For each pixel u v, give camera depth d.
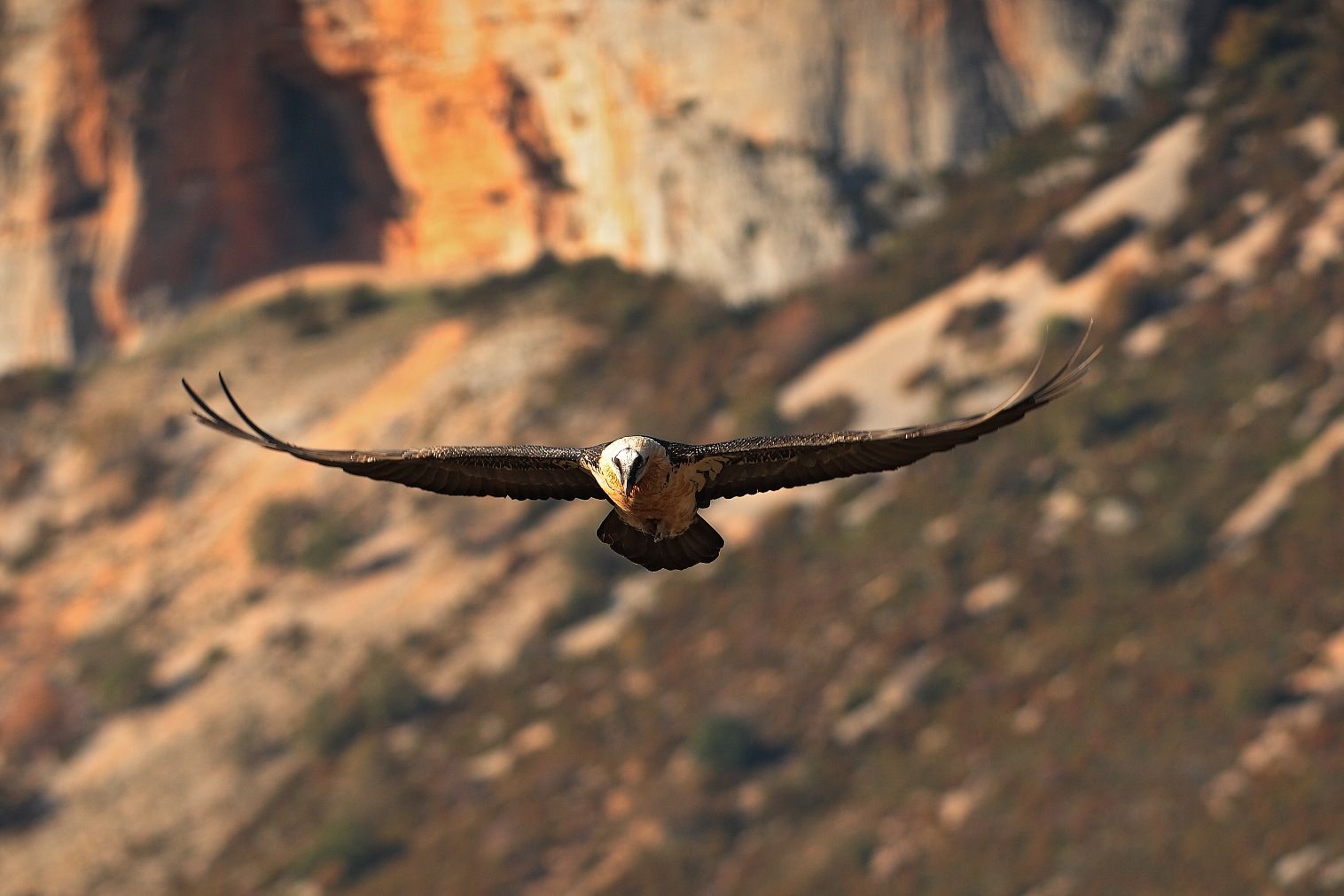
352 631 78.69
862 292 87.06
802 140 92.50
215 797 71.75
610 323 91.31
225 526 87.31
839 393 81.62
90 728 78.06
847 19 92.88
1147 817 54.12
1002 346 80.62
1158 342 77.38
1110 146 89.38
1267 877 49.91
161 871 68.62
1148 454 71.62
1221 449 70.75
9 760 76.06
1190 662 60.22
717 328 89.25
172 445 92.38
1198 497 68.62
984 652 64.50
